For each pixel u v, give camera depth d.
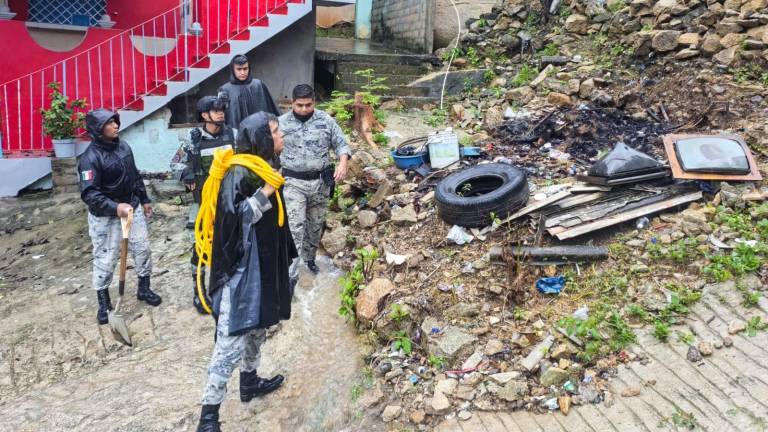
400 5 12.63
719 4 7.87
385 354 4.54
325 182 5.15
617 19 9.23
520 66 10.13
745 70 7.15
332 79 11.59
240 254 3.52
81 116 8.39
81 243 7.11
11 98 8.45
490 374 4.08
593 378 3.91
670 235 4.84
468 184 5.67
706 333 4.00
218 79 9.81
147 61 8.87
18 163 8.35
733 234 4.68
